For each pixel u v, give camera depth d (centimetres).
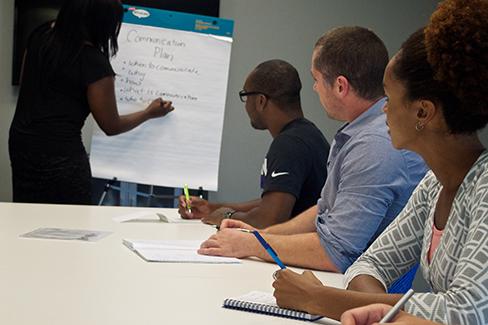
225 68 377
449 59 113
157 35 371
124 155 365
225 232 190
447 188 128
